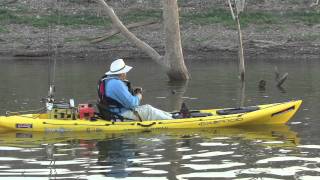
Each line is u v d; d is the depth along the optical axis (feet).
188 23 171.63
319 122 61.93
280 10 178.91
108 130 57.88
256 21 171.63
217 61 141.18
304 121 62.64
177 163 45.27
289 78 105.91
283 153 48.42
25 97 81.82
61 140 54.08
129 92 59.11
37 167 44.47
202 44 156.97
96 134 56.65
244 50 152.35
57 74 115.14
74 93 87.25
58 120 58.49
